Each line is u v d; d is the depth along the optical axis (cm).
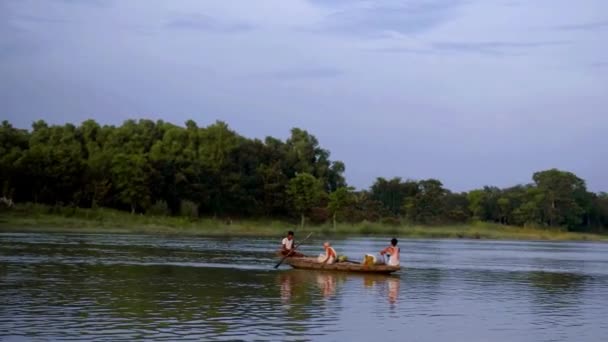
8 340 1653
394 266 3588
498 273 3988
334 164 14125
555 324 2142
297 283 3041
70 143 10562
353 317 2136
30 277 2877
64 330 1778
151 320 1952
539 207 14888
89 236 6544
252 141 12600
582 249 8506
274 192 11438
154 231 8438
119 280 2878
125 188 9431
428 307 2420
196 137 11500
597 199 16812
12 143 10181
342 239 8362
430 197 13088
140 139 11038
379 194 14262
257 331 1848
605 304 2652
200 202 10644
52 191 9156
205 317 2034
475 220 14000
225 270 3541
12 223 7606
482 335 1922
